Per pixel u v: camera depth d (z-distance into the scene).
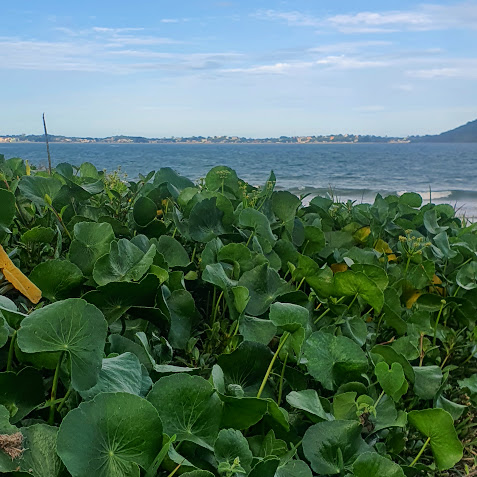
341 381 1.96
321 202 3.80
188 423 1.40
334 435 1.62
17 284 1.71
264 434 1.71
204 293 2.49
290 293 2.22
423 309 2.73
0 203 2.12
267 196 3.13
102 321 1.39
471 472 1.98
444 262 3.11
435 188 40.94
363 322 2.24
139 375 1.46
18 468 1.10
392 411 1.83
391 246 3.61
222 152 134.25
